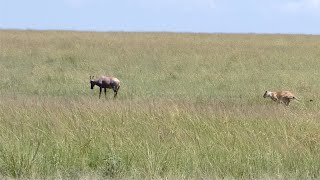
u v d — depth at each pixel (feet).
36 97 191.01
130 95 214.07
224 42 501.56
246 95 216.13
